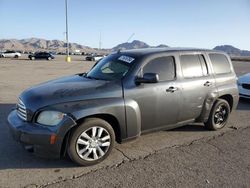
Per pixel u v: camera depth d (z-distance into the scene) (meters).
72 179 4.05
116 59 5.43
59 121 4.16
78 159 4.38
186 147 5.36
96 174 4.21
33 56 48.06
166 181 4.04
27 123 4.30
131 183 3.97
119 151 5.07
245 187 3.94
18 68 24.62
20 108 4.59
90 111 4.31
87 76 5.49
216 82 6.15
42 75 18.27
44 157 4.27
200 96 5.82
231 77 6.55
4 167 4.38
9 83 13.65
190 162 4.70
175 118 5.50
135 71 4.95
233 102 6.67
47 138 4.13
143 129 5.11
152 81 4.75
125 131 4.76
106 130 4.55
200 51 6.06
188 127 6.57
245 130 6.56
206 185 3.97
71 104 4.29
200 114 5.96
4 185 3.86
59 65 31.33
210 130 6.39
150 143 5.50
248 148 5.41
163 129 5.44
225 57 6.59
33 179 4.04
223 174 4.30
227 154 5.08
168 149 5.23
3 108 8.07
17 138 4.32
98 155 4.55
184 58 5.69
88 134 4.44
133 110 4.77
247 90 9.88
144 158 4.81
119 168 4.42
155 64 5.23
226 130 6.51
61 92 4.44
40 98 4.33
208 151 5.20
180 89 5.44
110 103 4.51
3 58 50.62
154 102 5.07
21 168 4.36
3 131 5.98
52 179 4.04
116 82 4.79
